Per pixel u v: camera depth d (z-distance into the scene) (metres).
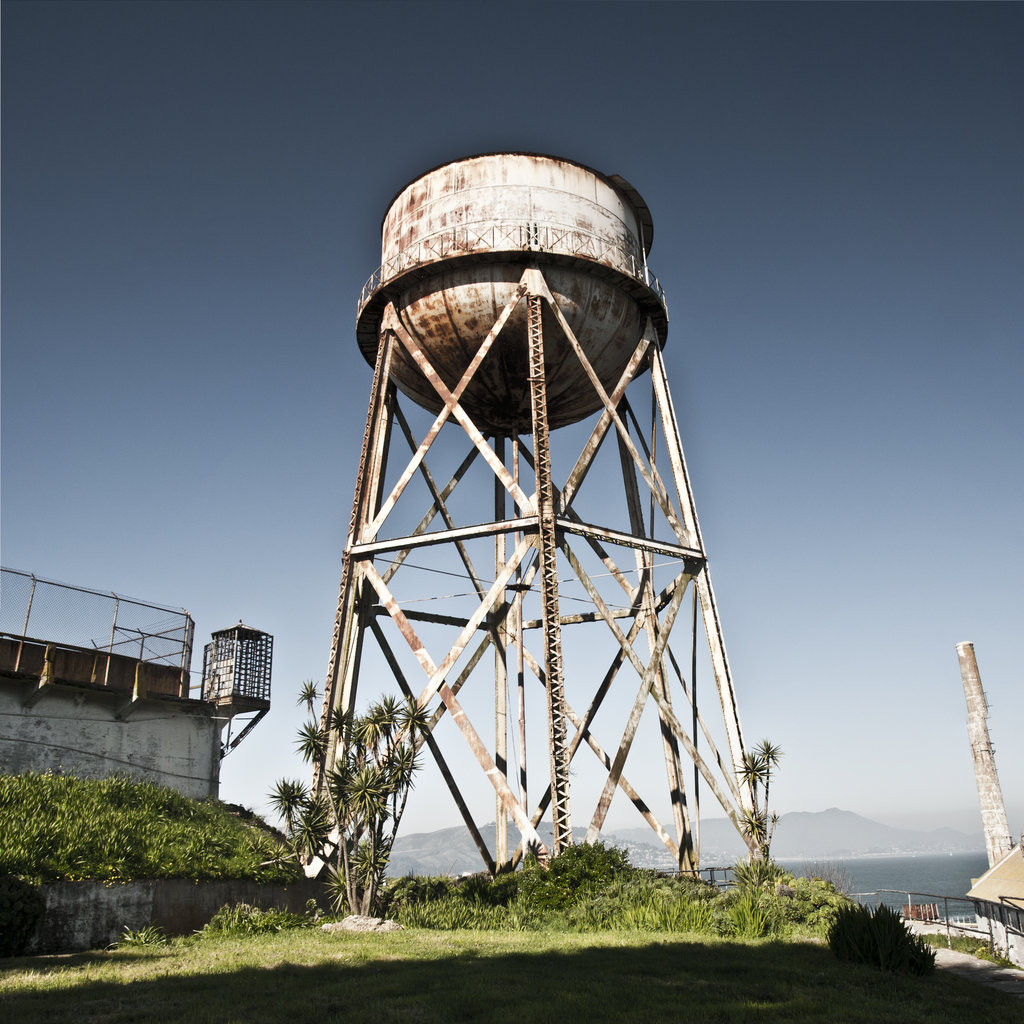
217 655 32.59
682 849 24.94
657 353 27.19
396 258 25.64
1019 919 28.14
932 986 12.42
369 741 20.36
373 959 13.94
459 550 27.95
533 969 12.88
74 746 25.66
